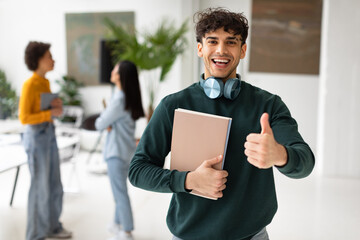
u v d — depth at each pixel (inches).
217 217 45.1
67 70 250.8
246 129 44.7
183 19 227.9
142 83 240.2
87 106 251.6
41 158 105.2
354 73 184.4
